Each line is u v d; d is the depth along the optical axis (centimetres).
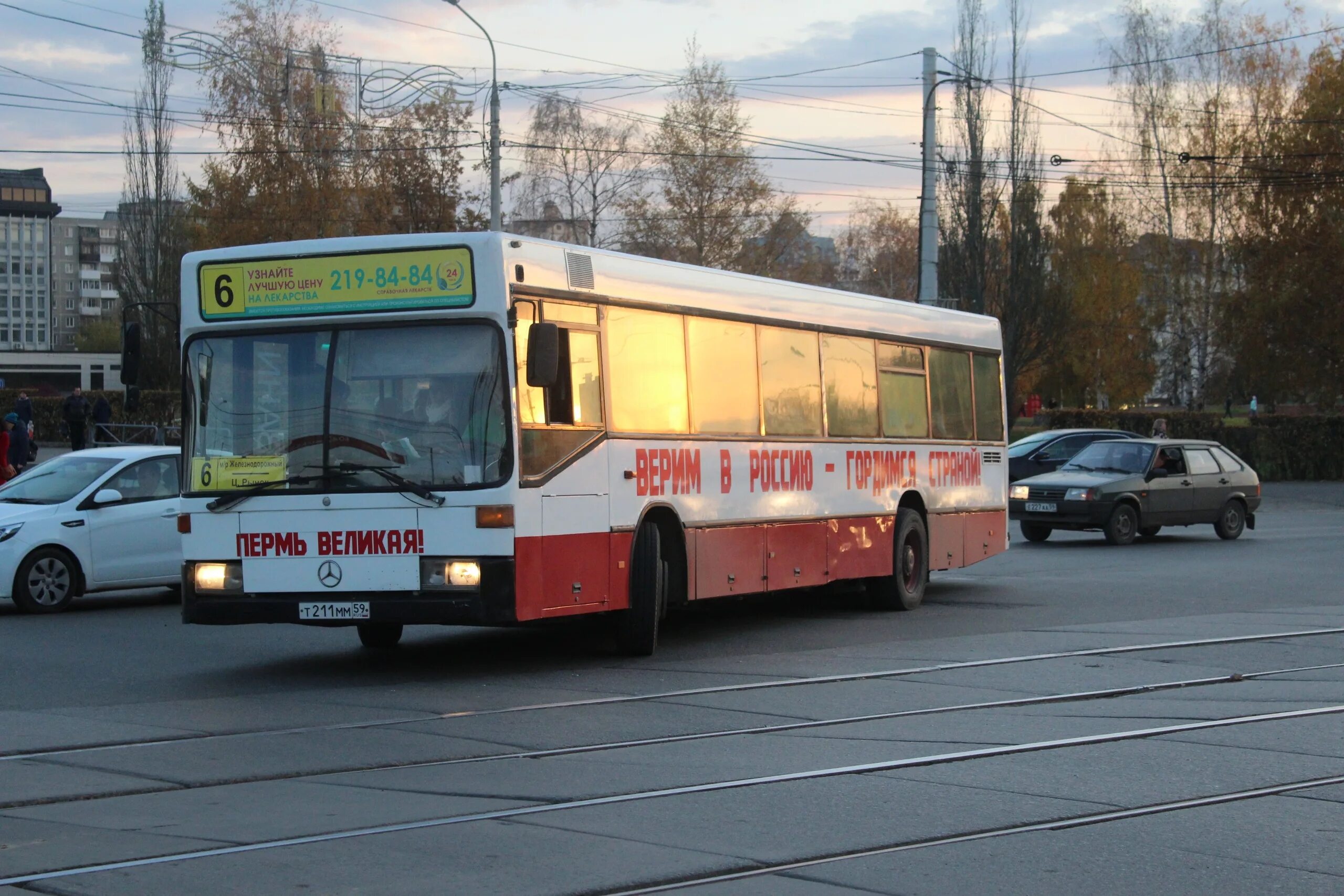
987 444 1814
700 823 657
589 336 1146
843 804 694
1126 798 705
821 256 8669
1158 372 7456
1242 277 5262
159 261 6481
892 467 1590
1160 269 6419
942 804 695
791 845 618
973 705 977
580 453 1123
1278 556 2317
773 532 1373
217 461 1097
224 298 1105
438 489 1048
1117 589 1812
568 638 1366
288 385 1089
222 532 1089
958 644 1310
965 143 5091
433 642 1348
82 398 3622
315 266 1086
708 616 1567
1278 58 5559
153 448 1692
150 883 561
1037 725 904
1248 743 844
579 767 782
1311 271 4991
